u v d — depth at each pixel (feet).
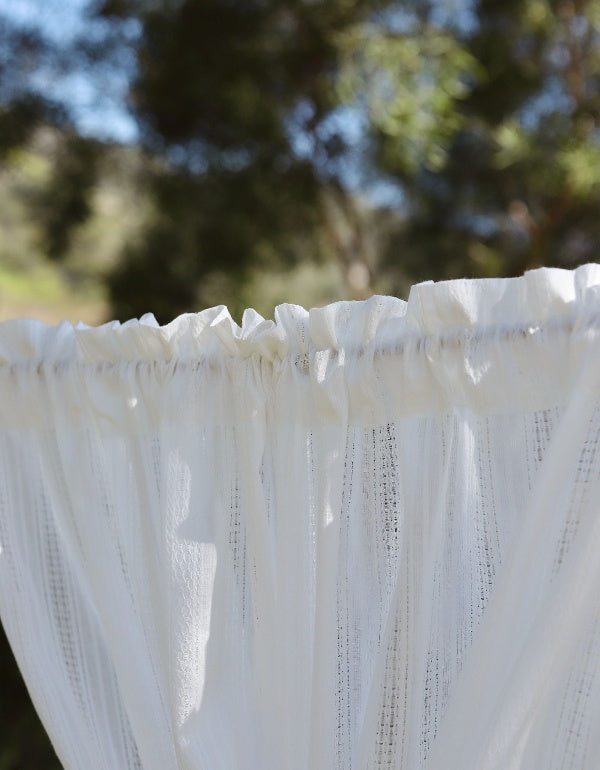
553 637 2.17
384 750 2.51
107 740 2.97
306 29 12.41
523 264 13.46
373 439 2.58
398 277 14.17
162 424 2.74
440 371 2.39
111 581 2.83
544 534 2.23
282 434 2.62
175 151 13.41
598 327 2.18
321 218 13.64
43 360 2.90
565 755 2.31
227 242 13.37
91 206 13.71
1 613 2.96
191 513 2.72
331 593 2.53
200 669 2.71
